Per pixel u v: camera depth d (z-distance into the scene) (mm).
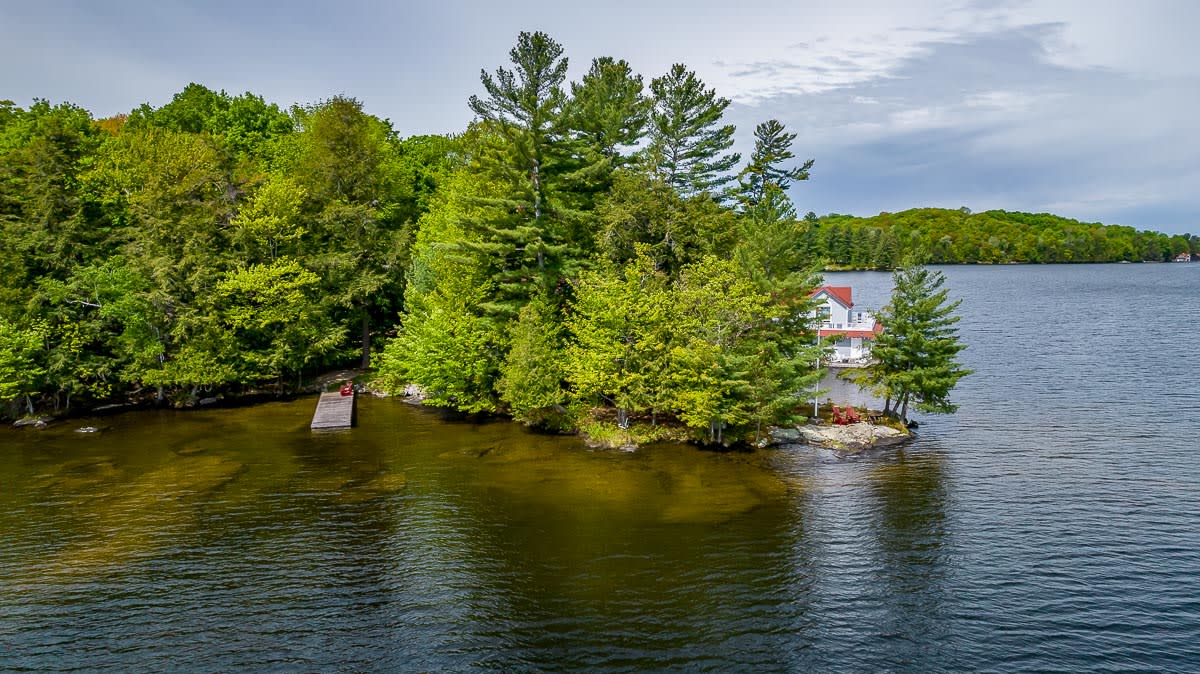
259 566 22469
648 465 33594
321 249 53469
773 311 36969
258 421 42719
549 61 40750
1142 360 63156
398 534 25078
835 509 27531
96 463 33656
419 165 73438
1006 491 29562
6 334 40312
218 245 49188
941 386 38406
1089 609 19750
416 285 48469
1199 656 17453
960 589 20875
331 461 34125
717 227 43906
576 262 43281
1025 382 54594
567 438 38562
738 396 36594
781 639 18125
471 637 18250
